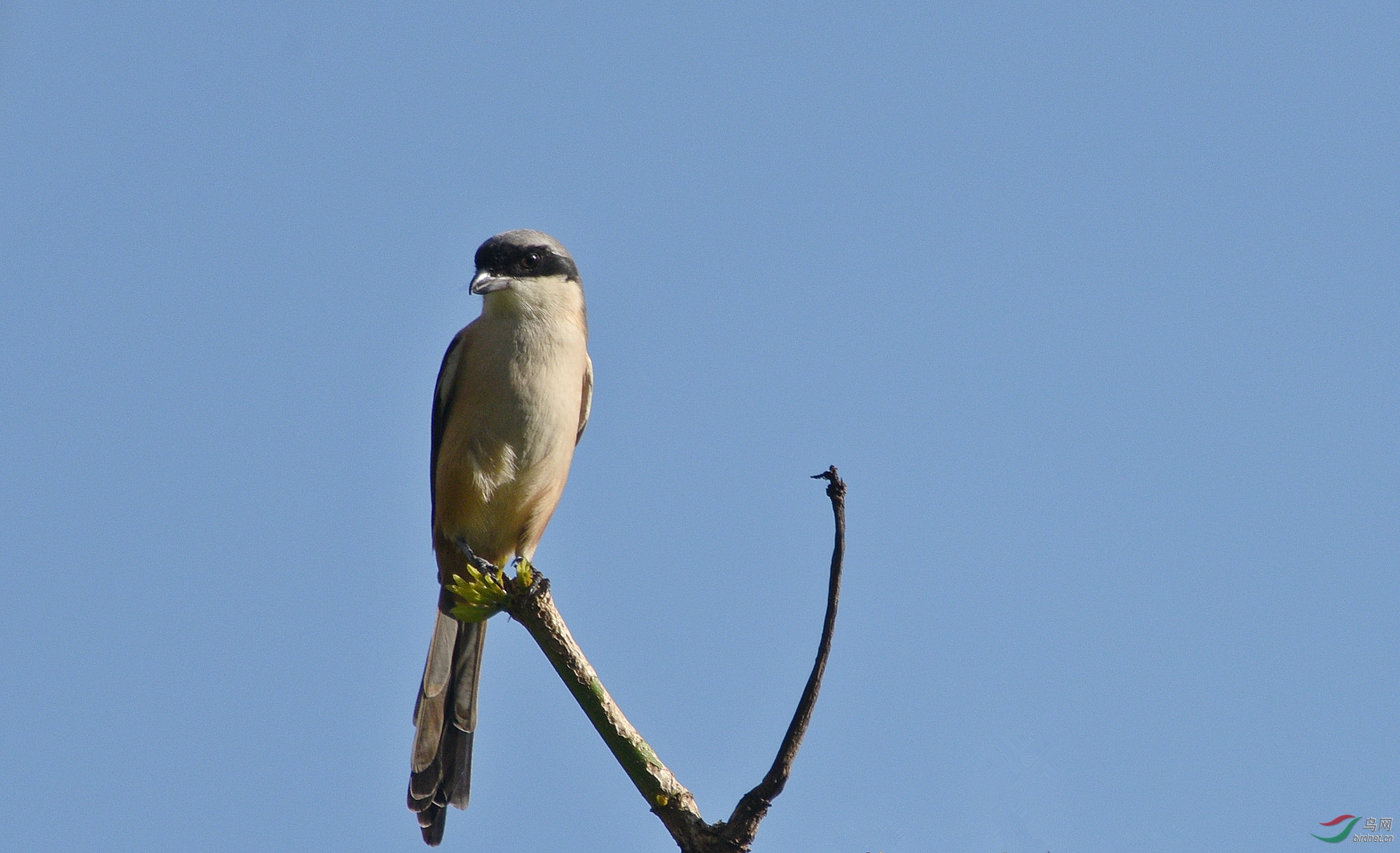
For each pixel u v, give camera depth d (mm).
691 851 6047
